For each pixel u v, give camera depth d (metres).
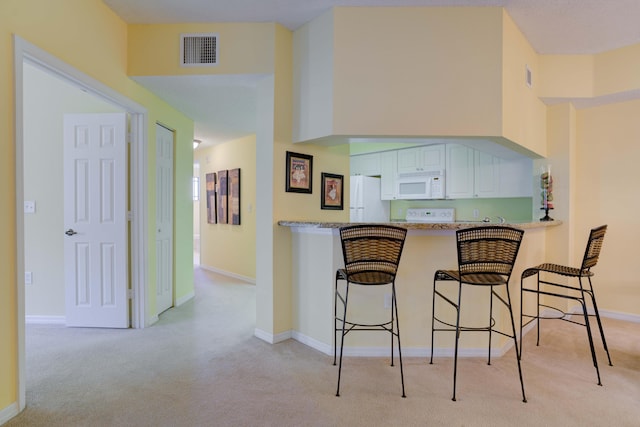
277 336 3.01
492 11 2.75
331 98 2.78
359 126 2.76
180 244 4.25
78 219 3.30
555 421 1.90
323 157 3.48
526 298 3.24
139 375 2.40
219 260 6.23
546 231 3.89
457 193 4.70
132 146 3.29
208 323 3.51
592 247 2.57
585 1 2.63
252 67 2.98
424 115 2.75
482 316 2.72
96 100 3.35
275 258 3.00
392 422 1.88
